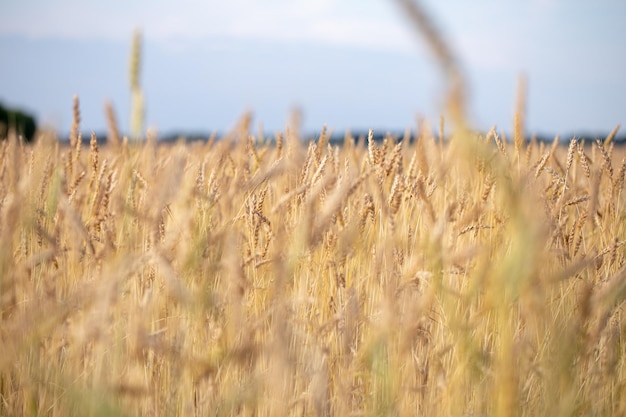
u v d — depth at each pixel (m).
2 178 4.30
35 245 3.37
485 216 3.40
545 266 2.65
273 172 2.96
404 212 3.40
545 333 2.67
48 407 2.69
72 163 3.77
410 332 2.19
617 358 2.80
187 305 2.20
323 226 2.04
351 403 2.69
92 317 2.06
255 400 2.29
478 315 2.19
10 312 2.84
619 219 3.66
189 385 2.38
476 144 1.27
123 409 2.31
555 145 4.14
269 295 2.79
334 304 2.88
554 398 2.22
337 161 3.59
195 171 2.94
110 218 3.23
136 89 2.92
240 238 3.06
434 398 2.60
